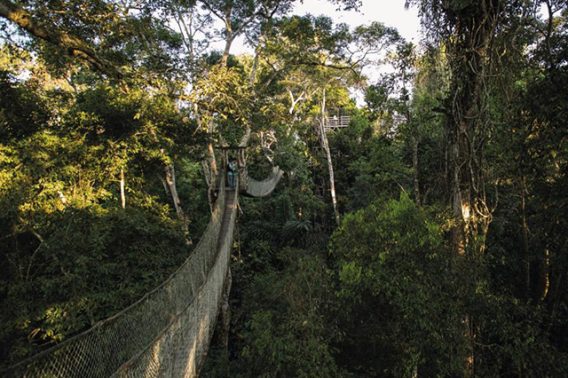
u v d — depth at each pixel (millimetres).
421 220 6477
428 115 10789
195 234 14648
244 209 18172
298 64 12703
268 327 7000
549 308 7582
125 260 7098
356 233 7098
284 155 17859
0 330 5496
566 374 5387
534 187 6570
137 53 9109
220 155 13281
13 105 8242
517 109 6180
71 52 5395
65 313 5715
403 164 13812
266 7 11734
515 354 5637
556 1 5656
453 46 6629
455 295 5906
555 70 5562
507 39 6297
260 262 15094
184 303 4809
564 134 5516
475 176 6598
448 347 5680
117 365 3244
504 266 8805
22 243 6855
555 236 6730
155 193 15906
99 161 7980
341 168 22719
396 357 6637
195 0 10438
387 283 6121
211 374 8797
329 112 23828
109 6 6484
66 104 9414
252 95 9531
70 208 6816
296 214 20109
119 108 8391
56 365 2645
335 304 7035
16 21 4477
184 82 7773
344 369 6949
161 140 8984
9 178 6383
